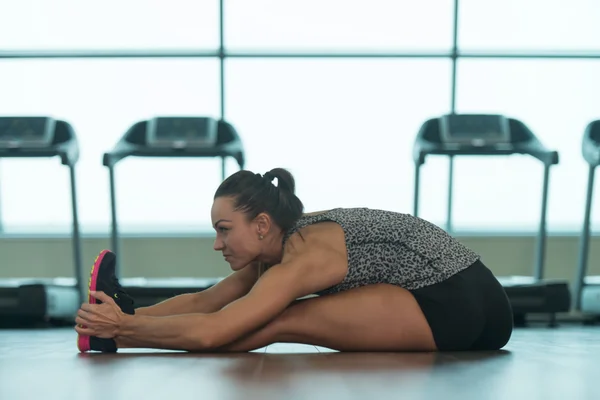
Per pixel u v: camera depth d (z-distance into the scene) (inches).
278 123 270.8
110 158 201.3
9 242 271.0
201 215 286.4
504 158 271.9
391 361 72.1
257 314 76.1
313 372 61.7
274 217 83.4
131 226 289.6
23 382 56.2
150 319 78.7
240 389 51.4
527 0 269.4
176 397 47.8
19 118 217.5
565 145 272.7
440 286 84.0
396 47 271.1
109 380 57.0
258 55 261.3
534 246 272.4
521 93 268.4
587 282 224.4
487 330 87.0
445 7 270.2
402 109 271.1
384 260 84.0
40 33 268.1
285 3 269.7
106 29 268.8
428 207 274.5
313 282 79.9
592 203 217.6
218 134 225.9
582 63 266.5
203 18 267.9
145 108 267.1
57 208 276.1
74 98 267.6
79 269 213.0
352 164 275.3
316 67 267.6
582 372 64.7
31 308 196.5
